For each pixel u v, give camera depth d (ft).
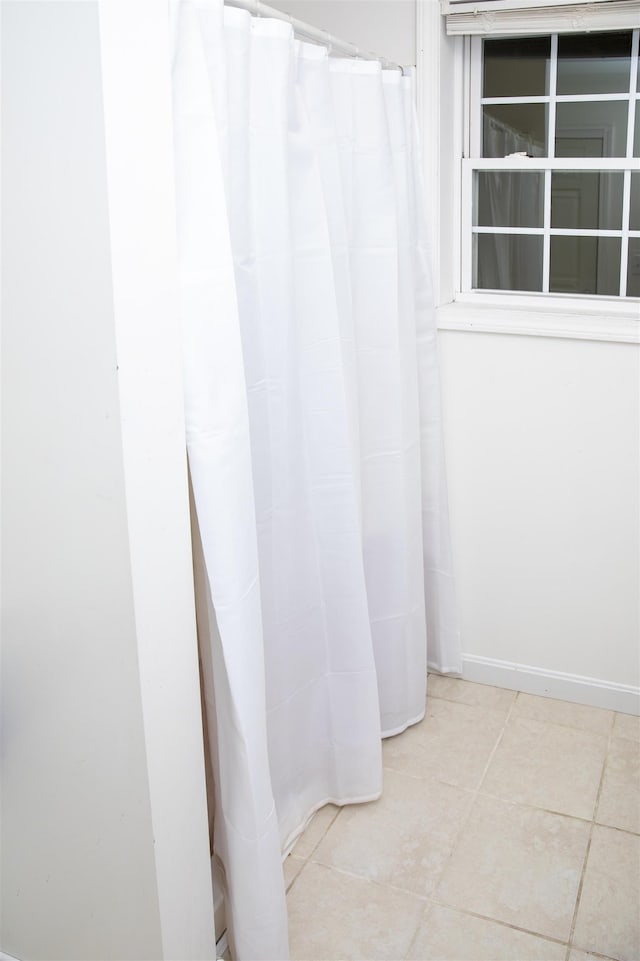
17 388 4.58
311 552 6.70
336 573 6.86
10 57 4.11
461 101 8.42
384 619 7.98
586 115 8.12
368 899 6.52
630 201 8.16
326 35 6.24
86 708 4.94
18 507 4.79
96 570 4.67
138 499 4.55
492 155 8.61
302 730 7.06
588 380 8.00
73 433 4.50
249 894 5.75
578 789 7.56
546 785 7.62
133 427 4.44
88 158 4.08
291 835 7.03
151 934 5.19
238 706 5.32
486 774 7.79
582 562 8.45
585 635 8.62
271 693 6.58
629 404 7.91
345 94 6.64
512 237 8.72
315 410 6.50
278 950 5.87
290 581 6.58
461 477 8.71
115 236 4.16
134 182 4.24
